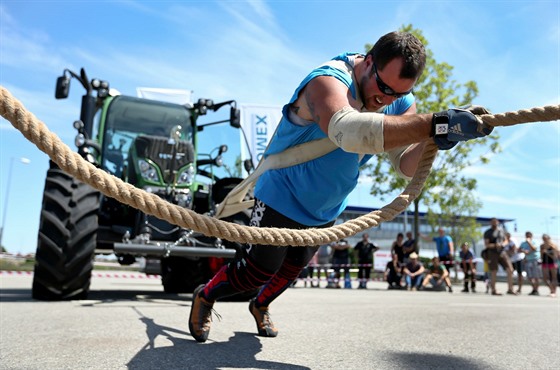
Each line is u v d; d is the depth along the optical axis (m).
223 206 2.77
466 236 24.17
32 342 2.64
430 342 2.96
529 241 10.62
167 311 4.13
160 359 2.29
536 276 10.48
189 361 2.27
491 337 3.20
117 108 5.62
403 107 2.32
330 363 2.31
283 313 4.37
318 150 2.16
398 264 11.85
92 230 4.58
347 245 12.45
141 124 5.67
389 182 16.16
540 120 1.49
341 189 2.25
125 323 3.36
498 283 20.27
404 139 1.56
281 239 1.55
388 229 36.91
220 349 2.56
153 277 15.80
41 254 4.47
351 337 3.06
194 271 6.74
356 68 1.99
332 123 1.72
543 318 4.45
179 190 5.17
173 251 4.55
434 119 1.52
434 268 11.60
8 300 4.69
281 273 2.77
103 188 1.40
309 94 1.91
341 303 5.71
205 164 6.07
